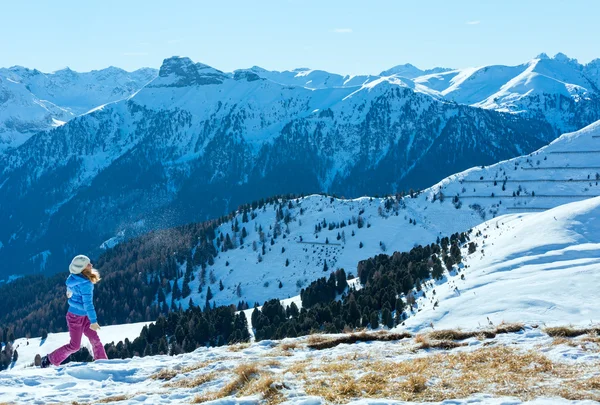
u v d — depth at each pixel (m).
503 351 17.28
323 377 15.71
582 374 14.01
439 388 13.80
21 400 16.03
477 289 114.06
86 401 15.91
